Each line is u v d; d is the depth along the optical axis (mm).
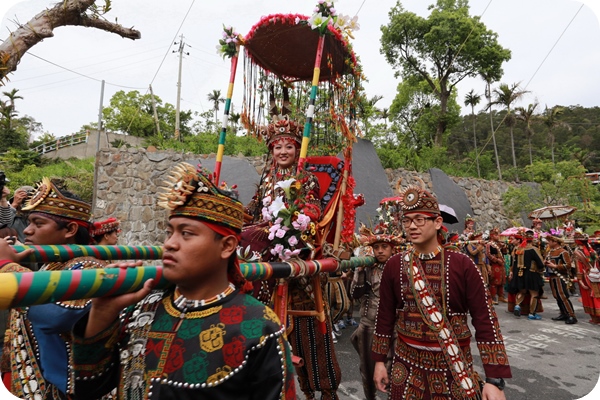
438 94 25016
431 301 2215
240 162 9750
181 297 1272
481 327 2146
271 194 3311
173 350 1182
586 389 4320
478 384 2199
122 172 9320
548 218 13773
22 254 1523
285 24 3260
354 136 3588
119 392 1244
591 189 15758
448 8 19797
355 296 3711
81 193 12023
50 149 23750
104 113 31172
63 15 4164
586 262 7484
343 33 3121
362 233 4562
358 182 10766
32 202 1929
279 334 1214
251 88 3676
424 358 2205
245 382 1162
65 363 1737
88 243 2062
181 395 1125
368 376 3504
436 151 17719
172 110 35812
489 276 9711
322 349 3008
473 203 14625
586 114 51312
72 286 1016
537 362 5234
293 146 3342
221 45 3293
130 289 1149
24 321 1914
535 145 43438
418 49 20688
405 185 12758
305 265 2428
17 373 1875
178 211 1215
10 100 25562
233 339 1170
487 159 26594
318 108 3613
